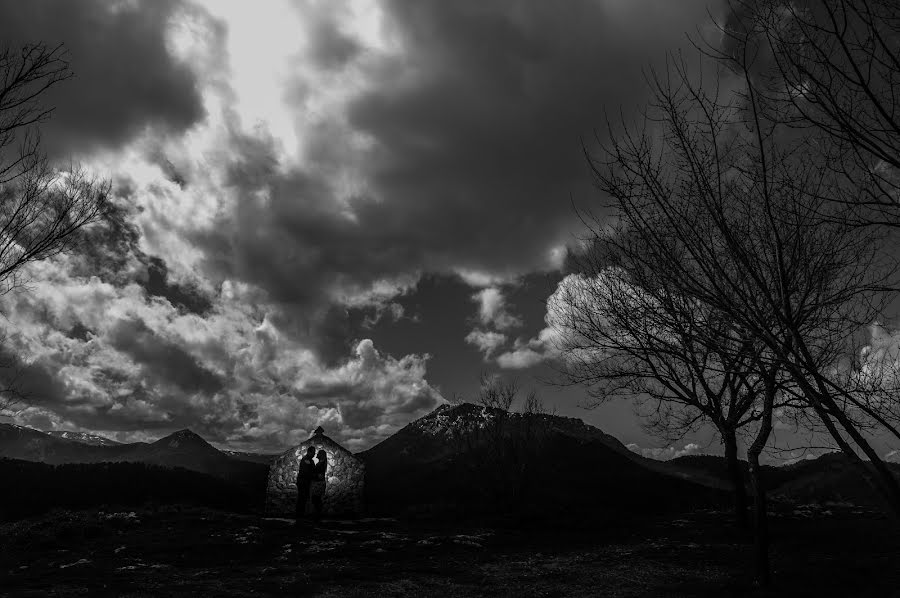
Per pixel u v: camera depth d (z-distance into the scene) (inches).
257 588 609.0
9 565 701.9
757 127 212.1
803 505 1144.2
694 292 227.6
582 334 542.0
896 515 194.4
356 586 635.5
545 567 743.1
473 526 1194.0
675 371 687.1
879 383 237.6
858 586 503.8
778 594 486.0
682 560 715.4
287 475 1574.8
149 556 777.6
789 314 207.8
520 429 1590.8
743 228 283.6
